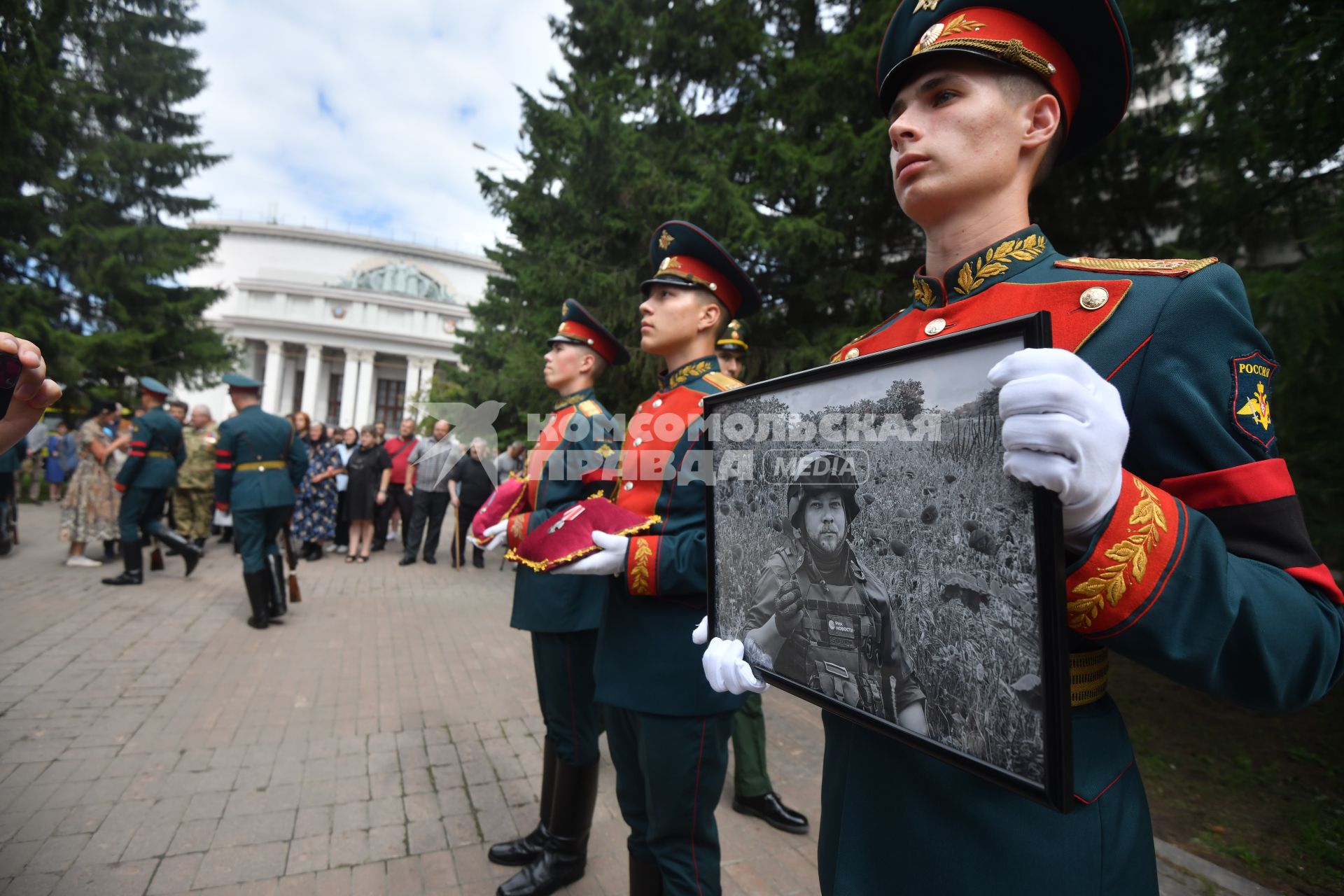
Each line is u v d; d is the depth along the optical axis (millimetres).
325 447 9109
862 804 925
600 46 7562
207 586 6633
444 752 3330
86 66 20516
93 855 2381
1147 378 806
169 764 3061
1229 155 3420
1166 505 710
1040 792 643
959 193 960
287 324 46125
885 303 5398
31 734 3279
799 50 6375
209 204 20578
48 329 15266
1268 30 3092
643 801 1922
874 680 836
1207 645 674
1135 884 824
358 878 2336
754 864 2514
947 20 1000
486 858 2482
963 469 734
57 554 8039
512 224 7930
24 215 15672
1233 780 3268
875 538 839
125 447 7609
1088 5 927
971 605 723
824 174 5176
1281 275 2895
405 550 9211
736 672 1085
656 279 2051
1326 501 3014
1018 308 902
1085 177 4512
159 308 17812
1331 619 739
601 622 1967
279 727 3523
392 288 51219
